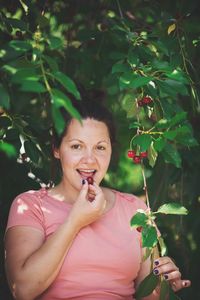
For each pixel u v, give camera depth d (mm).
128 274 2451
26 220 2443
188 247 3570
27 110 3584
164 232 3660
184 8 2883
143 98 2494
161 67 2373
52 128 2551
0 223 3238
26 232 2424
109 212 2518
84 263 2387
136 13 3613
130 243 2461
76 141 2443
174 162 2312
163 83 2314
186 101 3338
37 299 2438
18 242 2412
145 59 2500
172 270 2391
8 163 3236
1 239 3234
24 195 2518
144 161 3457
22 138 2814
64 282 2387
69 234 2334
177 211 2297
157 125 2283
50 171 2971
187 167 3268
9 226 2463
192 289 3564
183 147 3229
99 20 3572
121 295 2438
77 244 2395
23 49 2104
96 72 3270
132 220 2246
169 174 3371
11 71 2043
